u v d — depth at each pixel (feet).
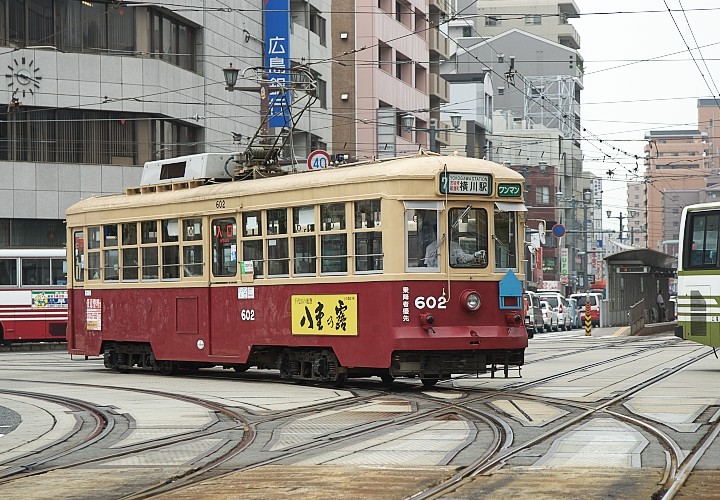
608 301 197.67
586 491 35.83
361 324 72.49
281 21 161.58
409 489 36.73
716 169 568.41
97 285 95.96
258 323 80.43
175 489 37.88
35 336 141.49
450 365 71.51
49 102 161.68
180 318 87.15
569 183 378.73
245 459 44.73
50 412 63.52
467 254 72.33
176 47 172.86
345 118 226.58
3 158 160.66
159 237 89.40
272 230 79.30
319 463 42.96
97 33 164.96
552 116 375.04
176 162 91.15
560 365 99.09
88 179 164.35
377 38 228.43
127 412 62.34
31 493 37.83
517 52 388.78
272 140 116.37
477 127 311.47
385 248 71.00
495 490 36.22
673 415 57.06
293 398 69.21
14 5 160.45
